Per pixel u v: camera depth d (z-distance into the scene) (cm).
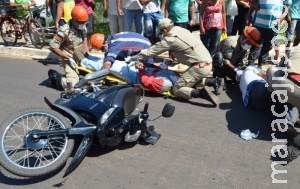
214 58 671
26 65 830
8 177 414
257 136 512
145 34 814
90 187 403
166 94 640
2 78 737
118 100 454
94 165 440
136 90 497
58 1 820
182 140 499
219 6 743
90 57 689
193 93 614
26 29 947
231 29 870
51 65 831
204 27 754
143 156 460
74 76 653
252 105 594
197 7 1034
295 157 446
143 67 635
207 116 573
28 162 419
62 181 411
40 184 405
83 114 439
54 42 640
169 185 407
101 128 420
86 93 463
